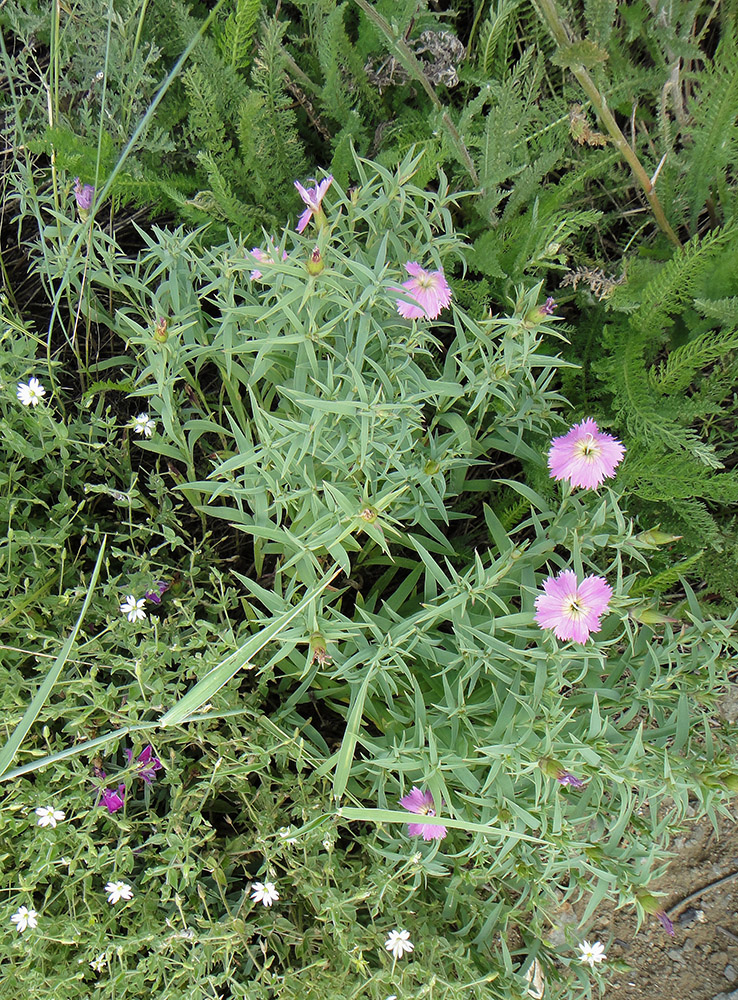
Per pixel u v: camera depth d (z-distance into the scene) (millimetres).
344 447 400
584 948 417
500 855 389
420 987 401
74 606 437
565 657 388
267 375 433
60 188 477
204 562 470
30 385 422
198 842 395
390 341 429
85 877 393
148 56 473
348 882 412
